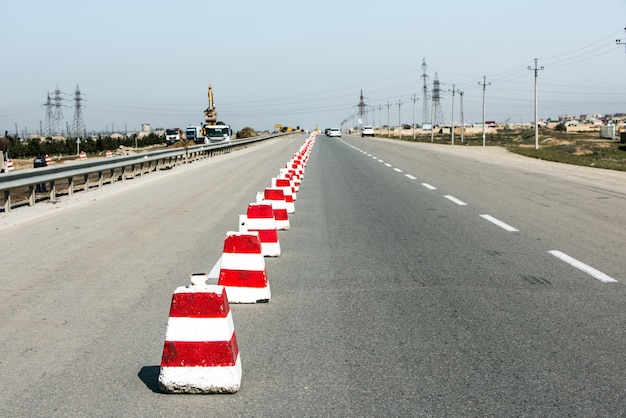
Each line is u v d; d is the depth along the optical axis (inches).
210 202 657.6
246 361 198.8
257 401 168.4
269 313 253.9
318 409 162.6
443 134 6343.5
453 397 169.5
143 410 163.5
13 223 524.1
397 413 159.6
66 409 164.6
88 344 216.7
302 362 197.3
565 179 908.0
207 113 2952.8
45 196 797.9
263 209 372.5
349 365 194.1
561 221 498.9
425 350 206.8
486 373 186.4
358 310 255.8
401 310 254.8
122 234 455.8
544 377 182.9
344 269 334.0
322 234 451.5
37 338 223.9
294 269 336.2
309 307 261.6
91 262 357.1
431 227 476.1
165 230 472.1
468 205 609.6
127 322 241.9
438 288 289.7
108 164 868.0
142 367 195.2
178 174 1101.1
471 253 372.5
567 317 242.2
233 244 272.1
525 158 1546.5
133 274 324.8
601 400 166.7
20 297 281.4
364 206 616.7
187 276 318.3
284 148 2482.8
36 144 2832.2
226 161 1542.8
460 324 234.8
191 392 173.6
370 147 2498.8
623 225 476.4
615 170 1157.7
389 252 379.2
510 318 241.9
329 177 1000.2
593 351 204.2
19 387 180.1
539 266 334.0
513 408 162.1
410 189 783.1
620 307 255.6
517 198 665.0
